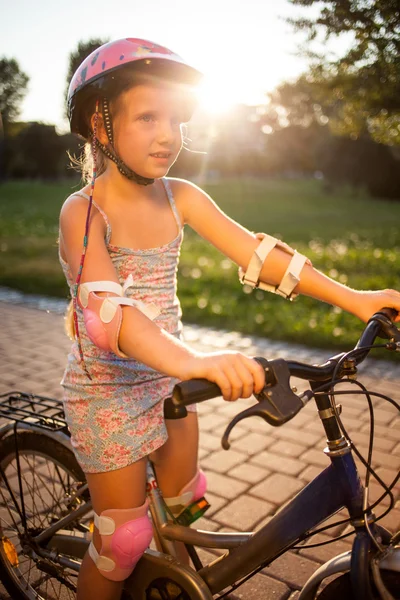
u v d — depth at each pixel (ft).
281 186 146.92
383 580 4.08
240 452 10.88
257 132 191.83
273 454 10.79
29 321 20.31
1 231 47.06
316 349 17.48
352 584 4.06
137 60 4.39
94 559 5.21
